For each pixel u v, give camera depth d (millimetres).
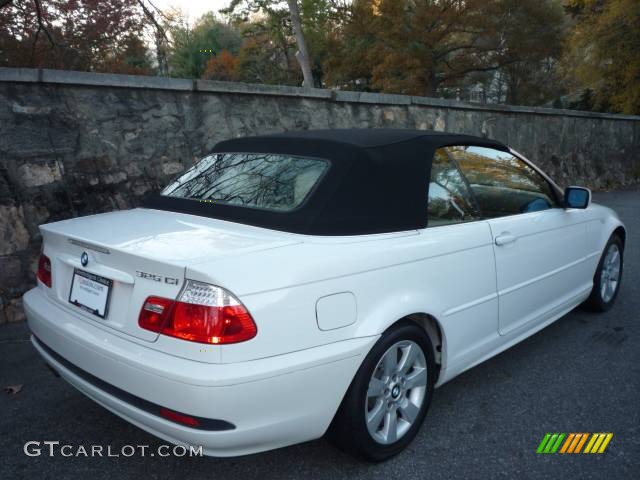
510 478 2480
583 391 3309
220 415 2012
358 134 3025
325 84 32375
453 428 2904
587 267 4262
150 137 5773
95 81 5273
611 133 15250
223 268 2082
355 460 2631
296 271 2215
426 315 2828
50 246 2814
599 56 23172
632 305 4883
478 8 27750
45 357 2680
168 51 8281
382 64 28047
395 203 2719
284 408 2156
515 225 3377
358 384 2383
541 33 28891
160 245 2305
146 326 2152
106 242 2377
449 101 9648
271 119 6969
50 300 2740
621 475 2500
